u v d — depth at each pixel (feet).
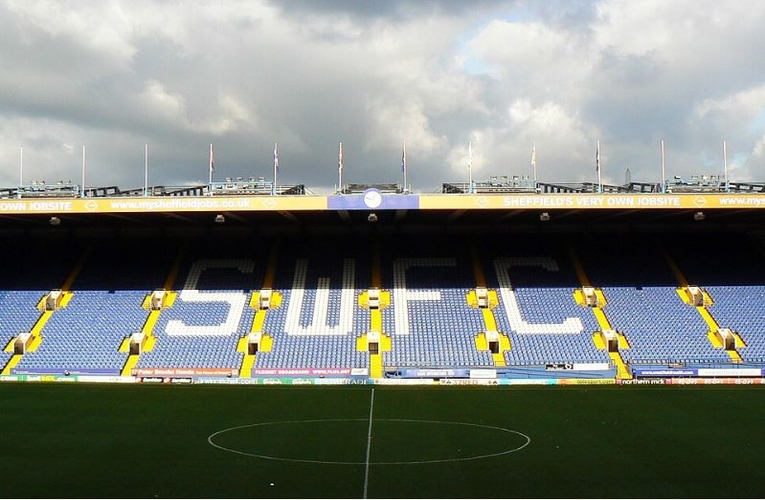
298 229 246.88
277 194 209.87
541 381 194.90
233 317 216.33
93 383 192.54
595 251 241.35
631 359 199.82
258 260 238.68
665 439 119.24
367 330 210.79
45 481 92.68
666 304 219.61
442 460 104.01
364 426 130.62
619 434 123.34
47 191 218.38
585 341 207.00
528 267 234.99
